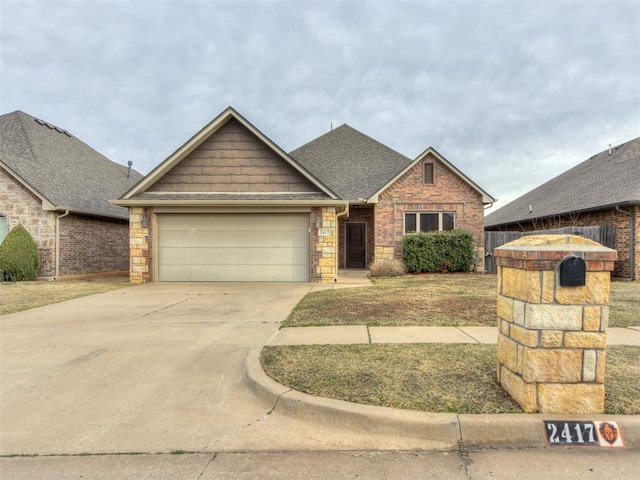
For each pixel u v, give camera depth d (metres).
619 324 6.08
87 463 2.70
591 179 18.25
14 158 14.73
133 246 12.51
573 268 3.00
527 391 3.05
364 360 4.35
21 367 4.55
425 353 4.59
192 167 12.98
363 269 17.77
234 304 8.43
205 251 12.62
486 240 15.77
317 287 11.10
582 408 3.03
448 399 3.30
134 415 3.39
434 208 15.81
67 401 3.67
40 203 14.02
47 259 14.02
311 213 12.38
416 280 12.65
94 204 16.38
